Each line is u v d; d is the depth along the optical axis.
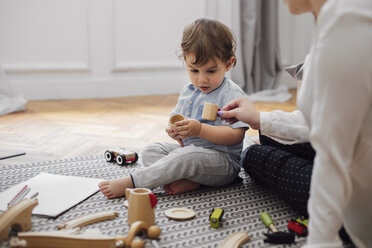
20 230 0.93
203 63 1.21
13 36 2.76
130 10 3.05
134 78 3.15
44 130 2.01
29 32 2.80
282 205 1.13
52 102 2.81
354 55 0.64
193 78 1.26
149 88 3.21
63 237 0.81
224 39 1.24
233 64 1.32
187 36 1.24
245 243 0.91
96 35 2.99
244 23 3.11
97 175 1.35
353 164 0.76
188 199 1.16
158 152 1.35
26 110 2.50
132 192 0.97
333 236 0.67
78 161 1.50
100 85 3.05
